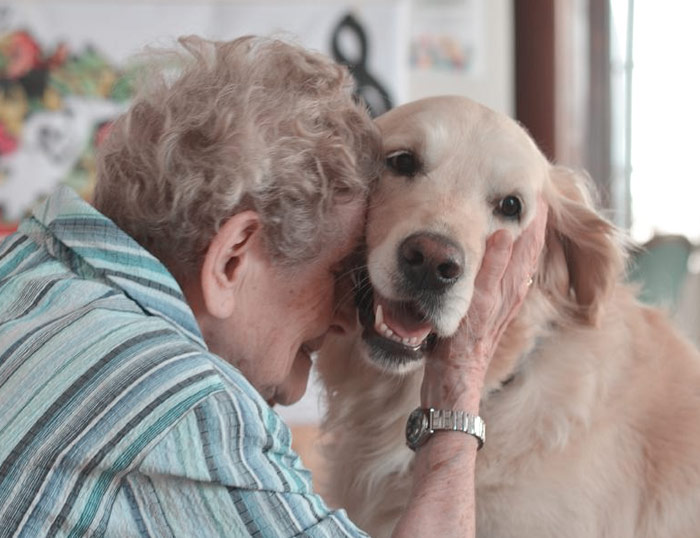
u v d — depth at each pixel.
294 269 1.43
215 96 1.33
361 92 4.92
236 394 1.18
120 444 1.10
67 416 1.11
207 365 1.17
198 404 1.12
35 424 1.11
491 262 1.67
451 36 5.54
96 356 1.14
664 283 4.44
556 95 5.61
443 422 1.53
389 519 1.98
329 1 4.88
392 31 4.90
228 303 1.36
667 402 1.99
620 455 1.92
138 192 1.31
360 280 1.70
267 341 1.47
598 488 1.88
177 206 1.29
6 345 1.18
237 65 1.38
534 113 5.70
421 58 5.52
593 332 2.01
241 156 1.30
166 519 1.12
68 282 1.24
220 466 1.13
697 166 5.57
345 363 2.02
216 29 4.84
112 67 4.76
